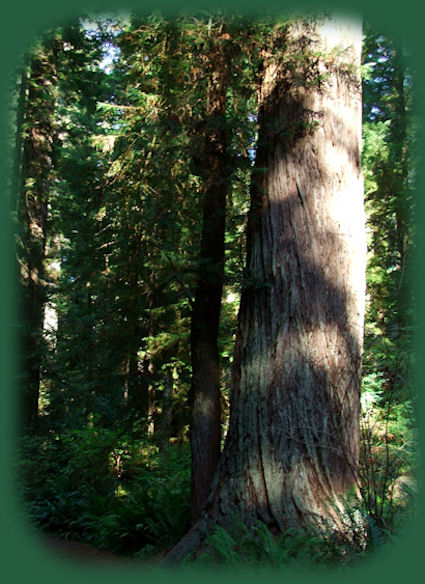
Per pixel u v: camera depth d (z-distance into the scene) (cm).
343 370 546
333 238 575
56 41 1188
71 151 1171
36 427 1182
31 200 1241
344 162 602
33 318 1199
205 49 622
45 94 1187
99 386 1267
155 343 1016
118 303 903
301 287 560
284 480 502
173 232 743
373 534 409
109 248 850
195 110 650
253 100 711
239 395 563
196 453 632
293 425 521
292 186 590
